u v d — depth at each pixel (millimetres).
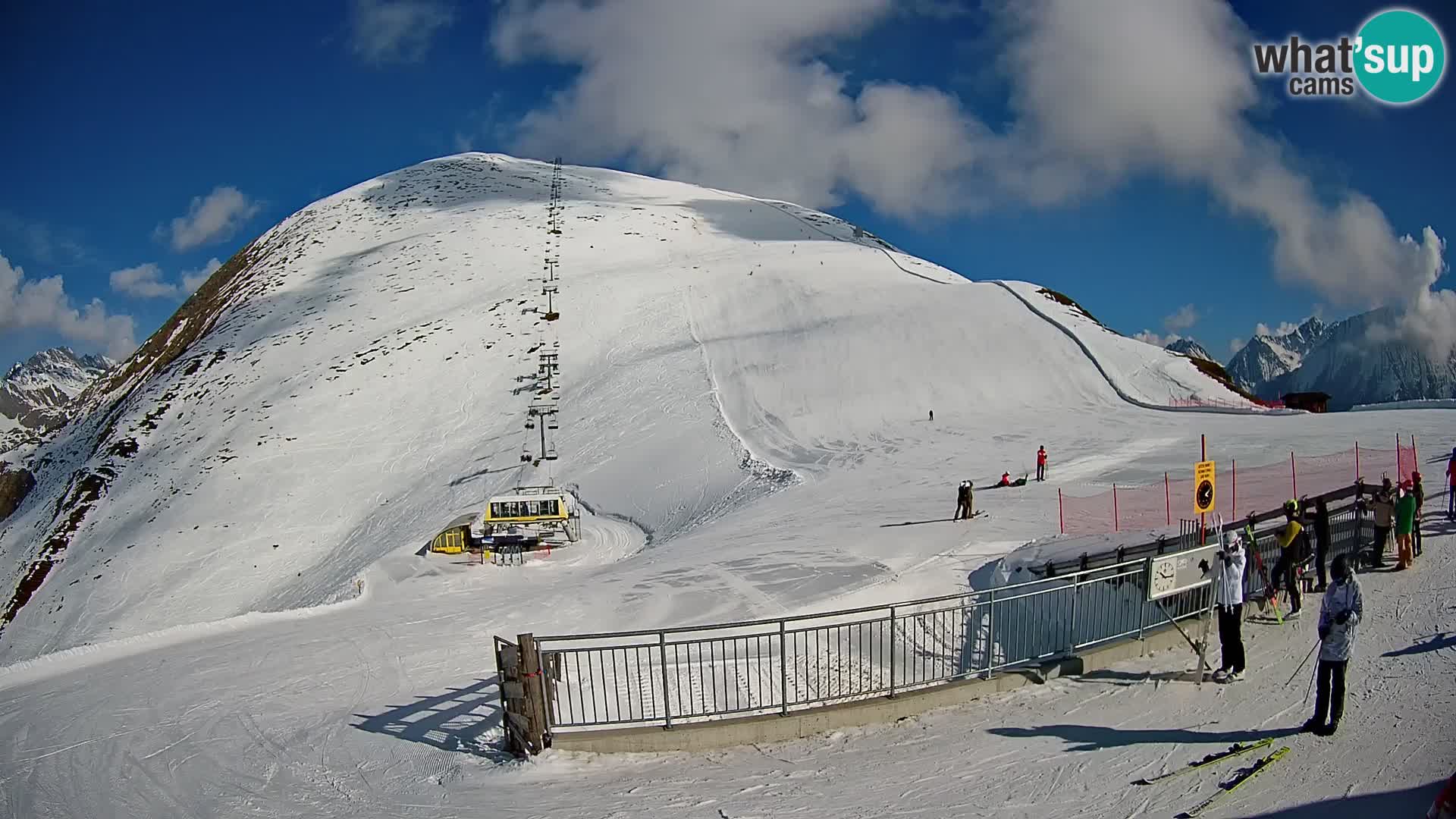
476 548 33656
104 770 10680
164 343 96875
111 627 39312
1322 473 28266
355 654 16344
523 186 127125
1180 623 12953
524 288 77312
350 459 52125
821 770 9008
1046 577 15039
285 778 9898
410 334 68188
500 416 55875
